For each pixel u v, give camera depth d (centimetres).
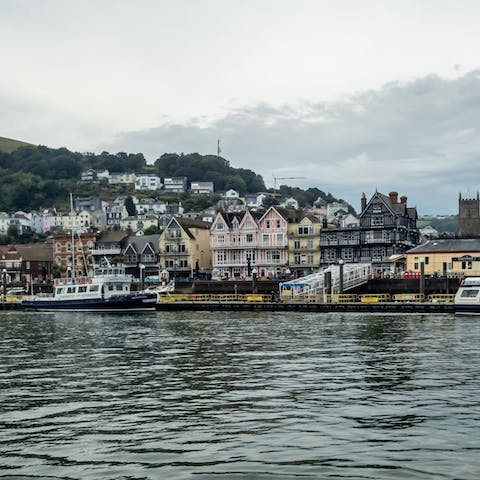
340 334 5503
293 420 2425
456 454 2003
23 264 16025
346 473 1850
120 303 9394
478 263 10338
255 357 4081
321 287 9594
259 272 13725
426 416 2455
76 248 15412
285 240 13562
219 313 8762
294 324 6669
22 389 3112
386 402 2694
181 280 12181
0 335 5959
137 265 14688
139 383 3234
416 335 5322
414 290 9488
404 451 2036
